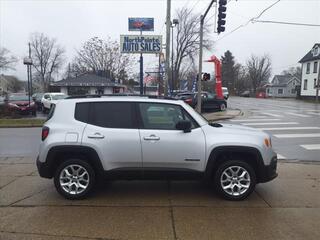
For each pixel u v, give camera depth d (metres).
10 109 25.48
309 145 12.47
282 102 49.38
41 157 6.03
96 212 5.46
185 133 6.03
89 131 6.01
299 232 4.74
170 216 5.30
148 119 6.11
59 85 47.00
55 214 5.37
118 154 5.98
